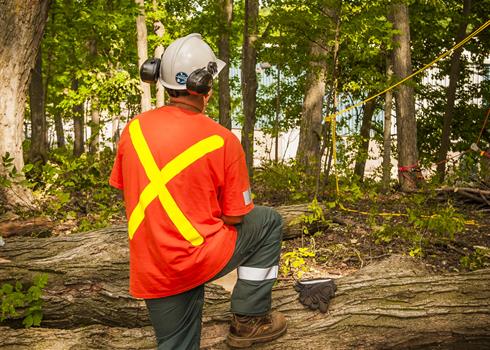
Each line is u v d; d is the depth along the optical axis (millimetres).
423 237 6645
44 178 7535
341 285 3283
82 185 7648
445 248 6398
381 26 8414
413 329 3043
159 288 2232
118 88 14789
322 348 2918
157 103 15109
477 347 3102
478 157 10031
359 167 17078
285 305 3152
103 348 3076
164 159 2178
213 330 3033
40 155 12516
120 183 2381
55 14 13203
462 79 19750
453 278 3332
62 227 6965
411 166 11641
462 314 3109
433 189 9031
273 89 22203
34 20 7555
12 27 7414
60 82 17297
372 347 2984
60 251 4855
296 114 21406
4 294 3963
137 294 2275
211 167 2201
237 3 19391
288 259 5691
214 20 15578
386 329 3037
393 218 7863
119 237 4859
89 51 16219
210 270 2252
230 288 5215
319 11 8578
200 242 2209
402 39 11883
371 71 8719
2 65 7422
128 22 13977
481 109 19406
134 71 19688
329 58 9445
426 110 19797
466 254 6148
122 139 2307
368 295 3189
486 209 8844
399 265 4430
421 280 3299
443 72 19219
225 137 2238
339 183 10508
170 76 2279
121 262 4391
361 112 20547
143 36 13859
